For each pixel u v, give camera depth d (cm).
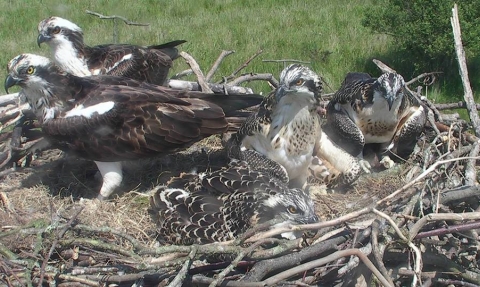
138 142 322
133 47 362
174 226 305
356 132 335
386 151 344
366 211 289
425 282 294
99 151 322
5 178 334
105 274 295
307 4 684
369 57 524
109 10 671
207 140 355
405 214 296
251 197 303
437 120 352
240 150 325
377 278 284
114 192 330
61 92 322
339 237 292
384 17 498
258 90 444
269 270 287
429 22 471
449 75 491
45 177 336
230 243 288
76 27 357
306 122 317
